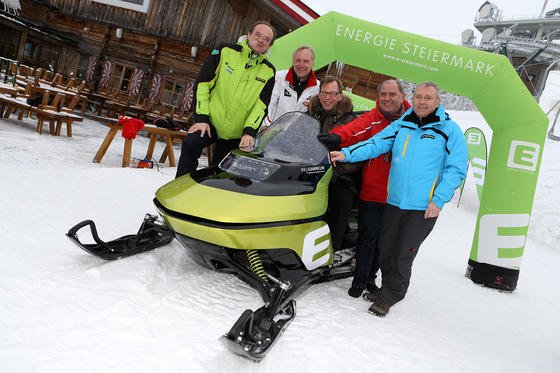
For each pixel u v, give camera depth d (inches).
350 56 209.6
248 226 96.4
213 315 96.1
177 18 585.9
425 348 107.0
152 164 278.8
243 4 557.9
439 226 337.4
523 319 157.2
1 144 235.3
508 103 199.2
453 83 202.8
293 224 103.8
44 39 587.2
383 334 109.6
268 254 104.8
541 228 433.7
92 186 188.1
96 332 78.0
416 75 204.8
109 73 608.4
